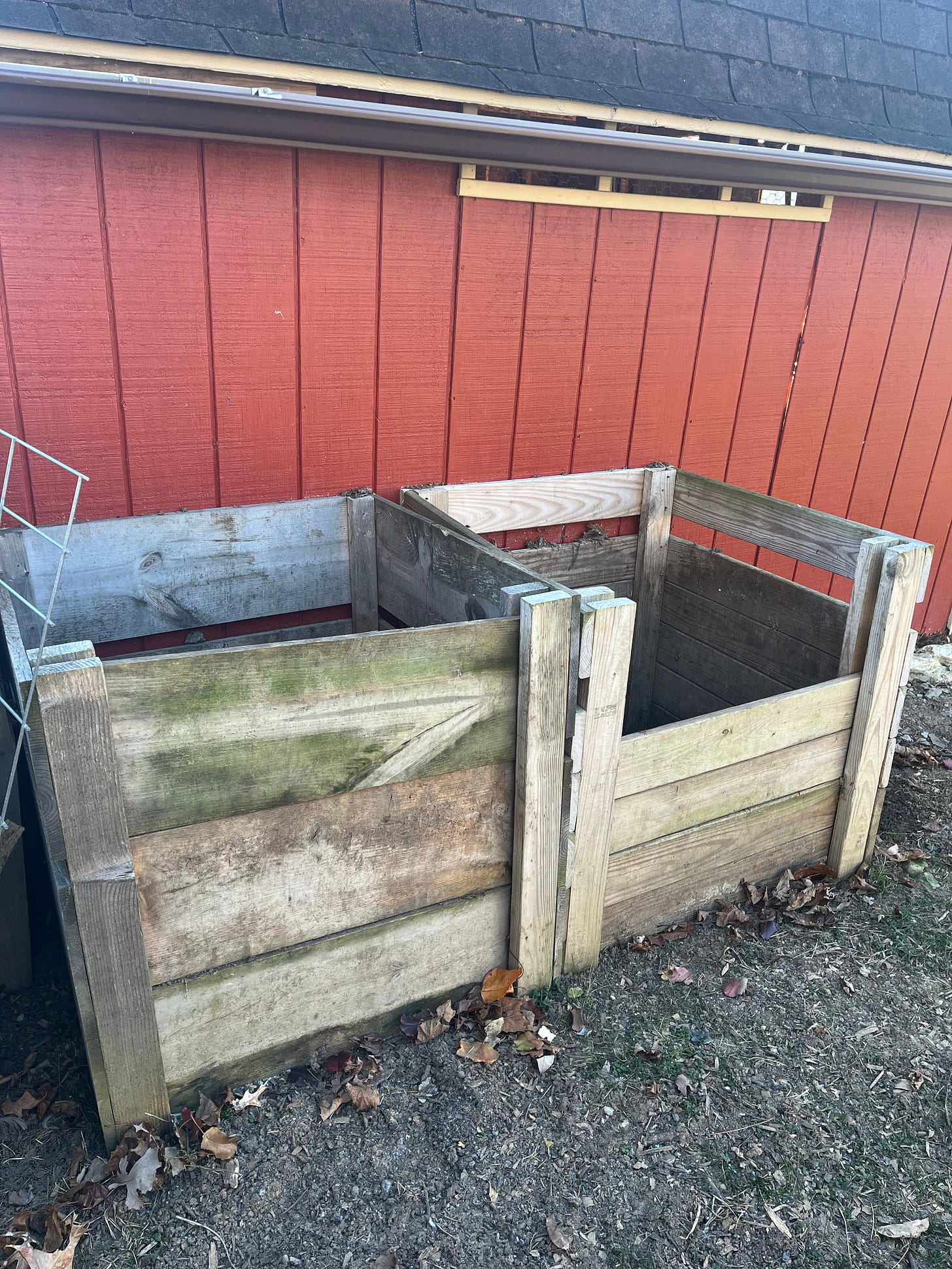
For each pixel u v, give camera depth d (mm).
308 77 2752
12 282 2750
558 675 2361
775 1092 2504
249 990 2279
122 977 2055
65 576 2992
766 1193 2230
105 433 3016
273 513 3295
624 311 3891
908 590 3010
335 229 3166
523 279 3598
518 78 3135
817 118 3879
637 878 2875
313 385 3314
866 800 3316
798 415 4645
